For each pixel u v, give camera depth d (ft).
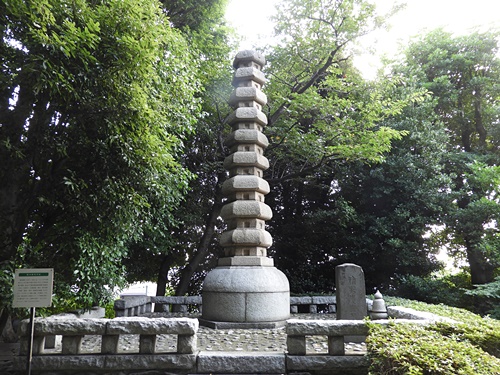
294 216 57.16
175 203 31.65
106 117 19.79
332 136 40.47
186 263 51.52
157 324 16.72
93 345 21.47
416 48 54.39
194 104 29.86
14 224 20.20
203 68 39.52
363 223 49.01
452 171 51.01
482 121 53.67
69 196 20.53
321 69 42.04
